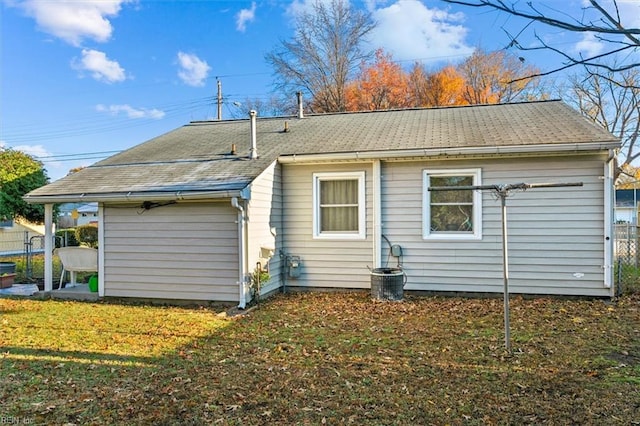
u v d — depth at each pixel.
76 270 9.25
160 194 7.71
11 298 8.90
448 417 3.45
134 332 6.16
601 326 6.14
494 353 5.02
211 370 4.60
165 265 8.30
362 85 26.83
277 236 9.10
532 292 8.16
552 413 3.49
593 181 7.80
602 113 18.73
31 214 19.03
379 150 8.42
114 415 3.56
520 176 8.12
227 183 7.81
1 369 4.65
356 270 8.96
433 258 8.59
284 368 4.64
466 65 22.88
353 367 4.65
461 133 8.93
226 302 8.00
